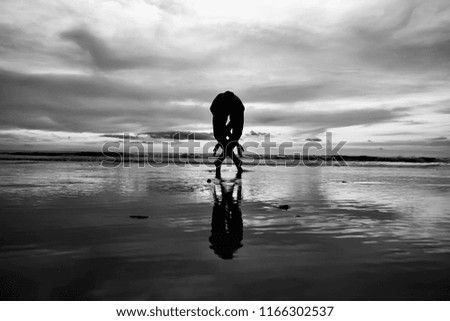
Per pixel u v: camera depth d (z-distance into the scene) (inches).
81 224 236.8
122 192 419.2
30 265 148.3
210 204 330.3
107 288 123.1
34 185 493.7
